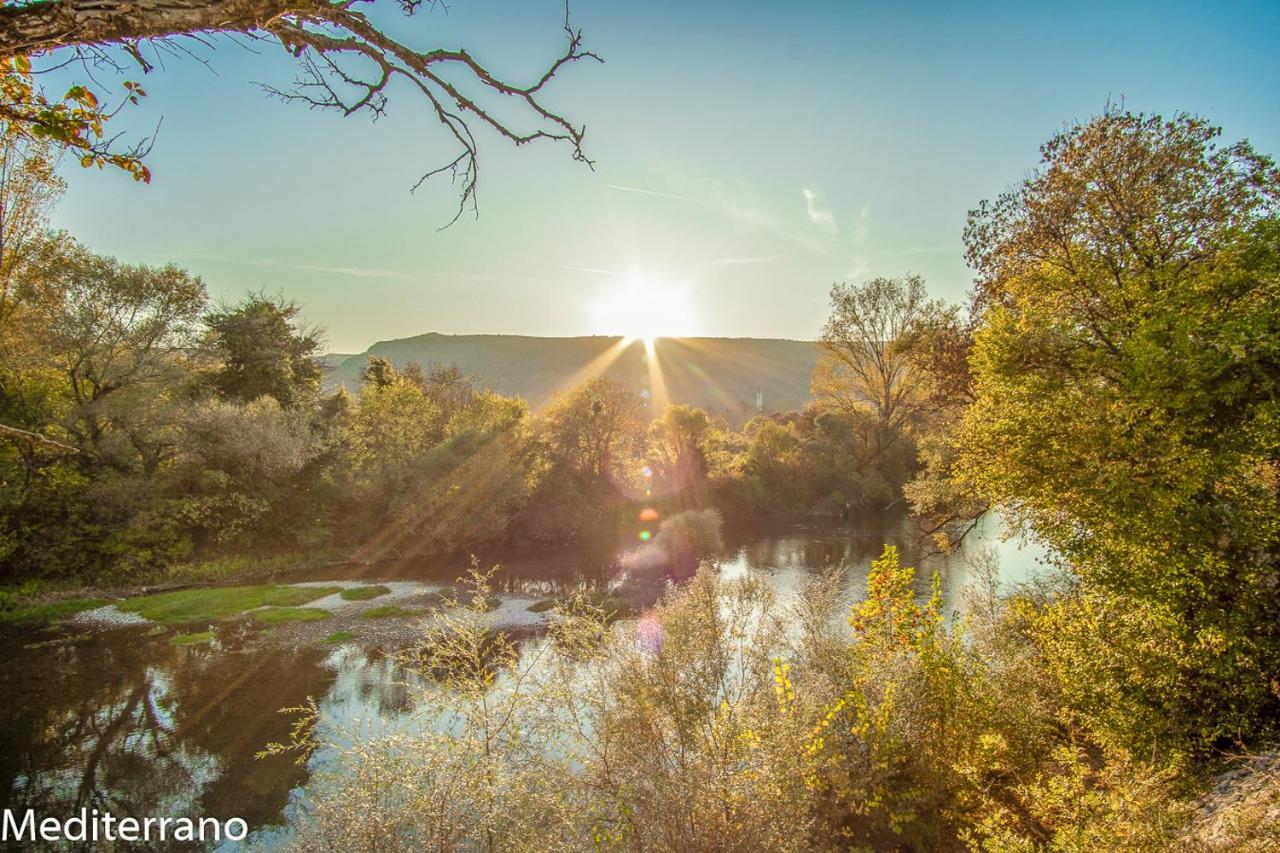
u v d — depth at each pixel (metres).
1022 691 9.27
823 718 7.57
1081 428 9.80
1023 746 8.45
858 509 47.41
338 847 5.31
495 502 34.34
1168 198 12.73
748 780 6.23
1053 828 6.72
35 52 2.90
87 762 12.31
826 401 53.88
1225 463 8.45
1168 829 5.18
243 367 34.62
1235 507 8.77
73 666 17.08
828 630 9.66
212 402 29.00
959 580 24.22
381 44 3.56
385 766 5.66
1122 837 5.23
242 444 28.11
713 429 50.38
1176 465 8.59
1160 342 9.11
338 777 5.84
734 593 8.93
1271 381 8.13
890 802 7.51
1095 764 8.94
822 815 7.17
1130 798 5.48
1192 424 8.70
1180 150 13.05
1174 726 8.28
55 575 23.22
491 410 40.94
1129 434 9.36
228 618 21.44
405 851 5.30
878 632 9.84
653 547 33.69
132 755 12.55
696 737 6.85
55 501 23.64
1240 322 8.23
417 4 3.69
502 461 35.34
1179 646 8.71
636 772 6.34
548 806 5.74
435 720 6.97
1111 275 11.64
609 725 6.63
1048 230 14.95
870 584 10.30
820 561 30.92
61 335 23.27
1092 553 9.75
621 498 42.59
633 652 7.54
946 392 20.41
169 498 26.56
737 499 45.06
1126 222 12.90
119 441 24.95
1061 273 11.81
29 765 12.22
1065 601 11.27
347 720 13.66
